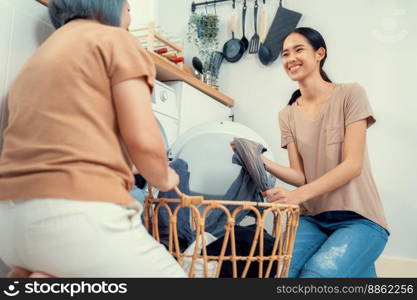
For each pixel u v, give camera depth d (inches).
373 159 82.3
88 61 27.3
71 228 24.8
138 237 27.5
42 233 25.0
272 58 94.7
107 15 32.9
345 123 56.0
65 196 24.8
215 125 71.4
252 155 47.0
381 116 83.2
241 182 48.8
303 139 60.6
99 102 27.2
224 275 35.2
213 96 91.7
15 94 29.4
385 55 85.1
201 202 32.6
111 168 27.1
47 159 25.9
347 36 89.0
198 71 97.0
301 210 60.1
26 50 40.3
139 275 26.9
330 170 56.2
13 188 25.9
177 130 80.4
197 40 102.0
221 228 44.5
